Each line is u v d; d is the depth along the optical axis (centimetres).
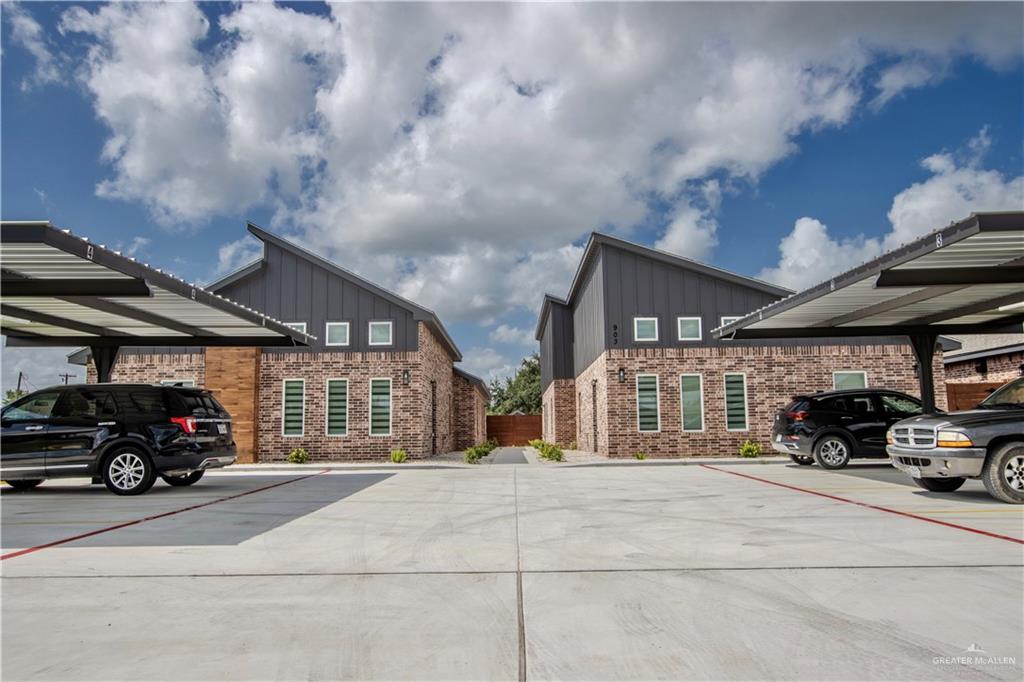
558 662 377
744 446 2059
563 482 1330
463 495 1119
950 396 2392
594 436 2492
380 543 698
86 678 360
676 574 554
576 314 3036
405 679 357
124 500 1074
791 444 1548
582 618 448
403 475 1561
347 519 860
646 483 1284
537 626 434
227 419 1265
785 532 726
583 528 776
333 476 1547
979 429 914
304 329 2159
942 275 1105
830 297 1277
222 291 2172
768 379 2162
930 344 1561
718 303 2195
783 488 1145
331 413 2125
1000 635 409
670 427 2152
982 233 858
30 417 1141
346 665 376
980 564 570
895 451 1009
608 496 1078
